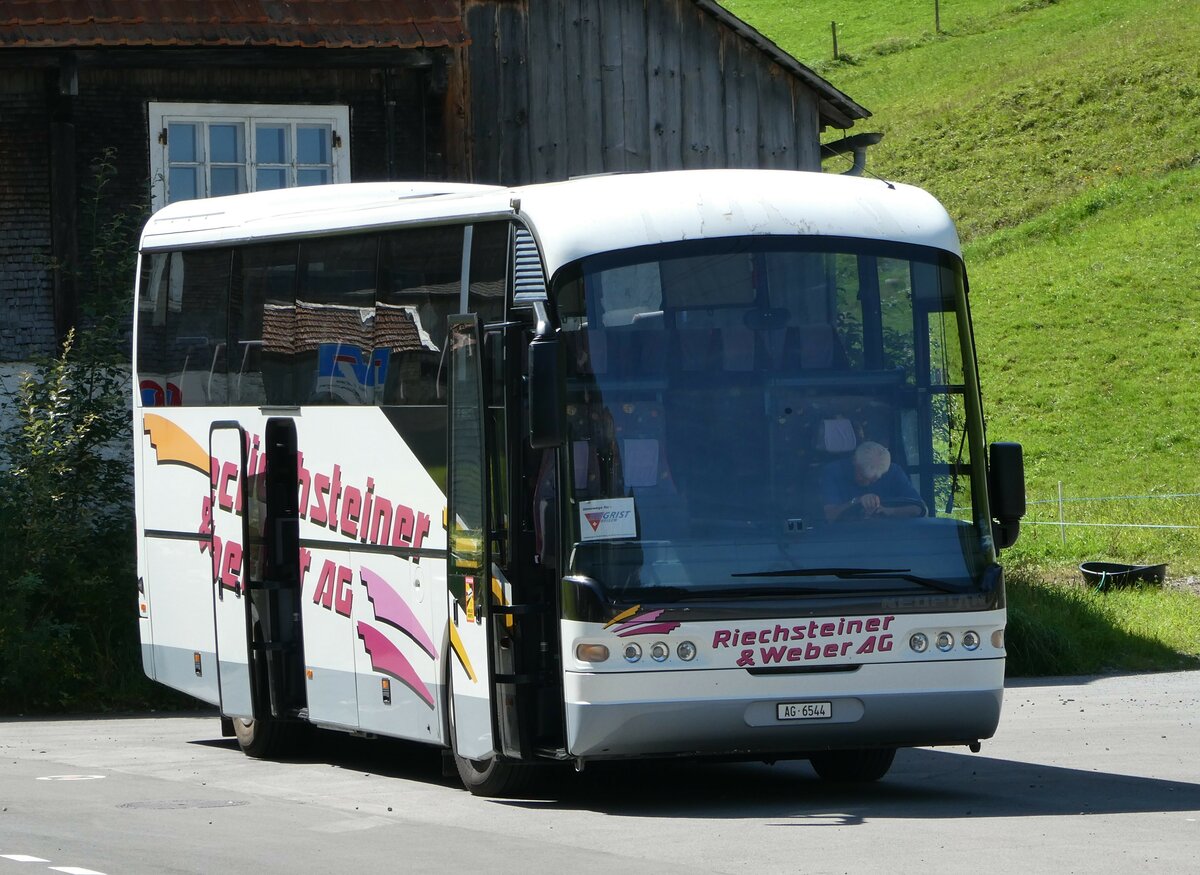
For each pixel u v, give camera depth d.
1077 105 99.00
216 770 21.47
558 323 17.39
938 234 18.39
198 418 23.70
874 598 17.22
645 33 38.16
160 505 24.70
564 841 15.57
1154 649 36.09
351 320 20.86
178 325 24.30
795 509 17.31
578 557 17.05
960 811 17.22
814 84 38.91
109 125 33.84
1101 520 54.72
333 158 35.34
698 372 17.44
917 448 17.83
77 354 31.77
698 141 38.44
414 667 19.55
